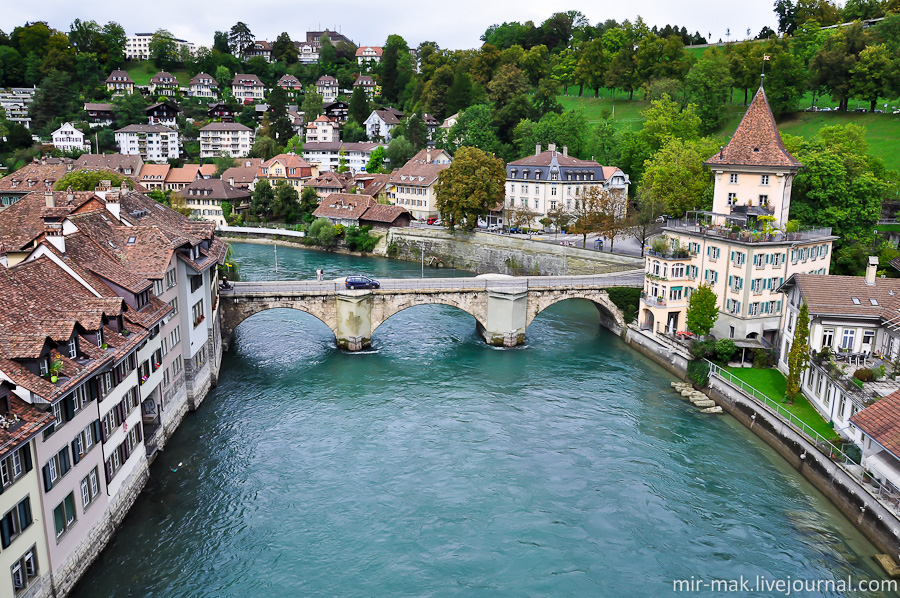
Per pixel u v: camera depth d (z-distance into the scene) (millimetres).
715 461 50969
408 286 78562
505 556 39719
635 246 111625
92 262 45250
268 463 49656
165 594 35562
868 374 48531
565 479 48219
